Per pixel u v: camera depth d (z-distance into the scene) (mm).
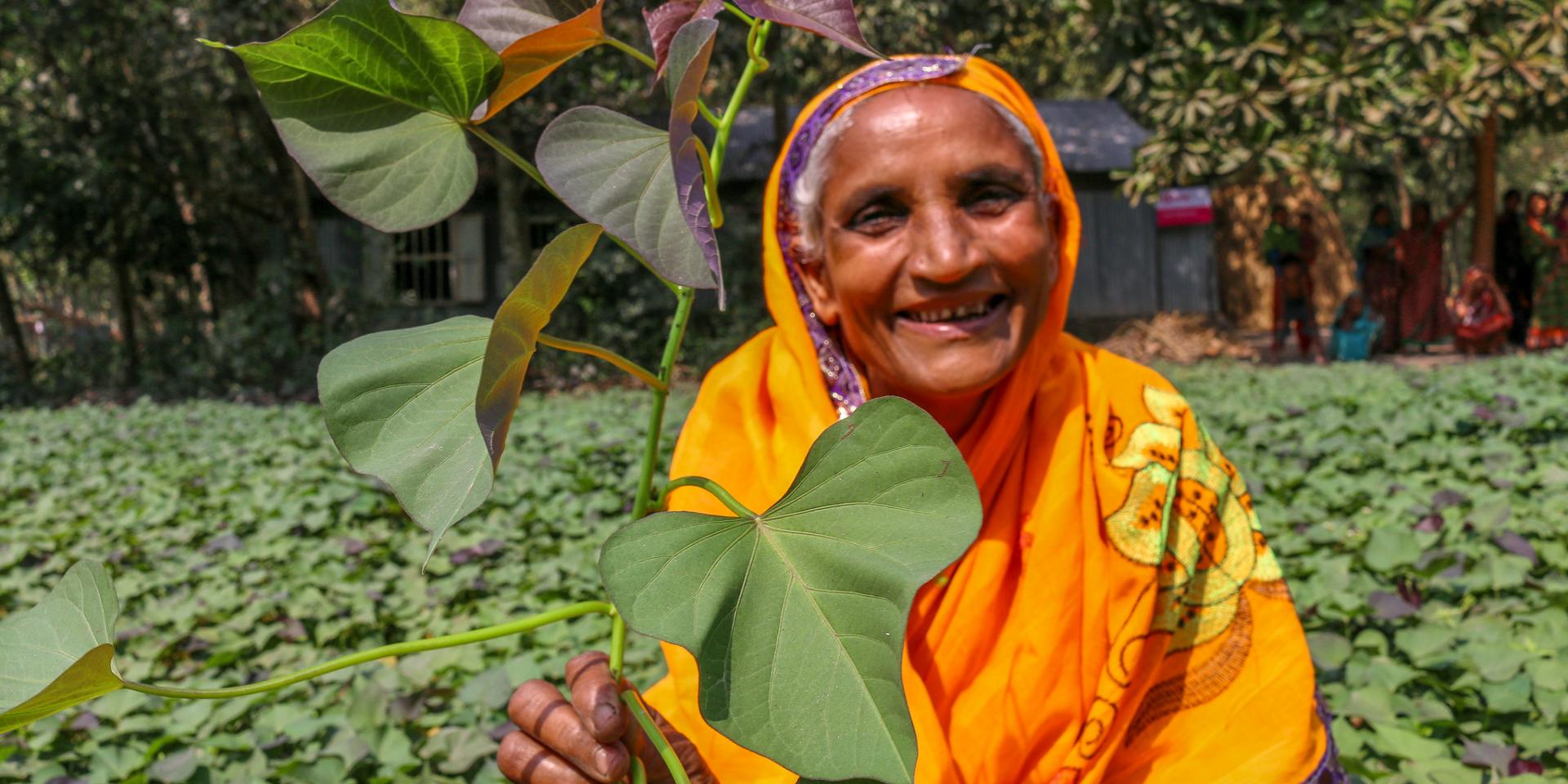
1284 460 5723
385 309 14547
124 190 13484
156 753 2910
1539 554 3807
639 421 8227
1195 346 14406
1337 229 18188
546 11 1000
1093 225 17312
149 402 11750
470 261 15445
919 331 1457
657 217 804
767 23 962
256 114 13711
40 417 11078
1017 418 1557
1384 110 10242
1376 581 3605
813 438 1589
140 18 12812
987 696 1511
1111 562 1563
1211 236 17422
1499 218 13500
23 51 13180
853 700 750
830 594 777
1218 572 1617
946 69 1496
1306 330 13461
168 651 3996
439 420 837
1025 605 1523
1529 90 10094
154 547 5387
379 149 913
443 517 792
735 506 902
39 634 863
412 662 3377
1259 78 9773
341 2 839
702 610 772
